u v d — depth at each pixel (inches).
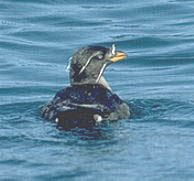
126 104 569.0
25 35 879.7
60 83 724.7
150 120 542.6
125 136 496.4
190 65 781.9
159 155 455.5
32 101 628.4
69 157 454.6
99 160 448.1
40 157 456.8
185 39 861.8
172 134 505.0
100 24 924.6
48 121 526.0
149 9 986.7
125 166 436.1
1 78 737.6
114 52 576.7
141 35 876.6
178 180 412.5
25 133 504.1
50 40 864.9
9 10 979.9
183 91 681.0
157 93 674.2
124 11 981.2
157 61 799.1
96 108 519.8
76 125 507.5
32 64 783.7
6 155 461.1
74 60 567.8
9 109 587.5
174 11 979.3
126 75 756.0
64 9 989.2
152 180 413.1
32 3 1013.2
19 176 424.2
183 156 455.2
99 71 568.7
